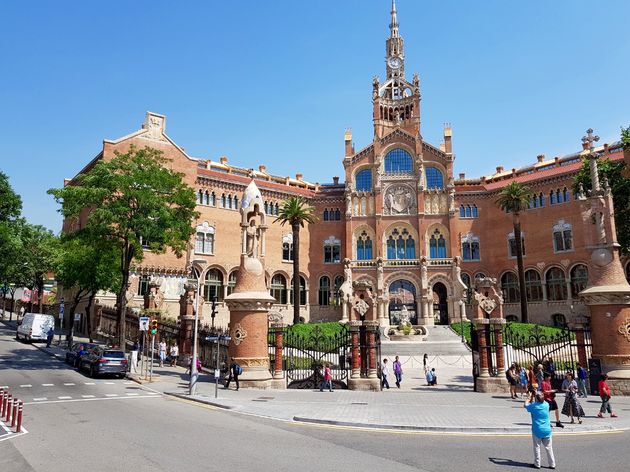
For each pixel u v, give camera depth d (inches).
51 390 951.0
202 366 1323.8
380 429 636.1
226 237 2600.9
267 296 1095.0
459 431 623.2
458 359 1784.0
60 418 681.0
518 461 477.4
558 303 2536.9
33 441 538.6
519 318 2691.9
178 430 604.7
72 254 1568.7
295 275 2348.7
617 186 1517.0
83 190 1257.4
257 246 1155.9
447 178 2920.8
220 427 630.5
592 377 1007.6
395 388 1166.3
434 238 2898.6
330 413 740.0
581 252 2463.1
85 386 1024.2
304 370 1245.7
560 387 1031.0
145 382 1102.4
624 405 866.8
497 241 2849.4
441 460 477.7
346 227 2908.5
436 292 2918.3
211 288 2519.7
